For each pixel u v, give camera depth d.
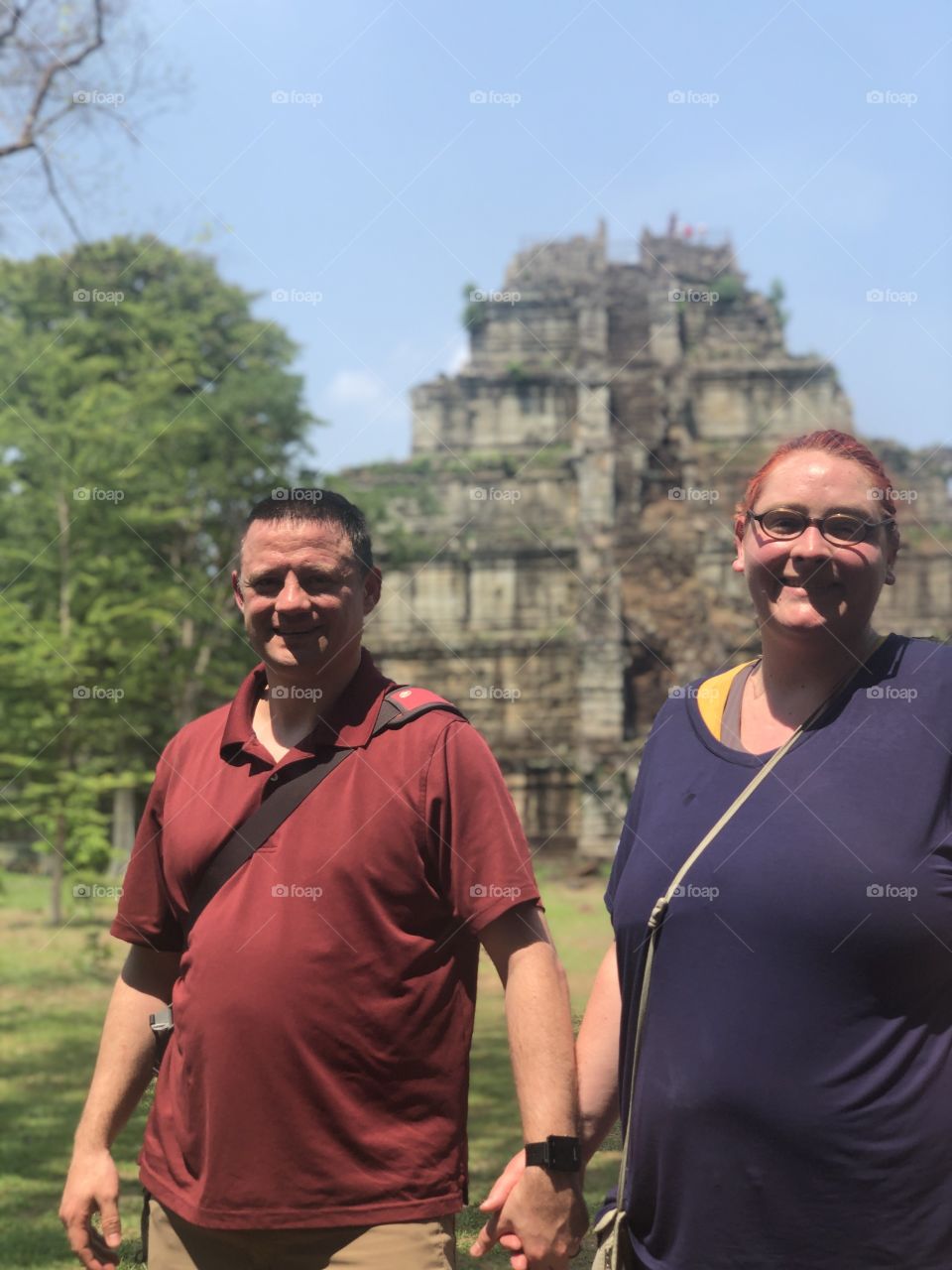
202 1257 3.18
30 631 23.03
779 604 3.13
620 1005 3.26
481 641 38.16
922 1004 2.81
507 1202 3.16
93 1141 3.53
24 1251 6.86
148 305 29.14
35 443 24.25
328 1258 3.10
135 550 25.23
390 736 3.39
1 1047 13.36
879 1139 2.74
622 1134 3.12
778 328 41.69
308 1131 3.12
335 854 3.26
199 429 26.84
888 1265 2.72
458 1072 3.31
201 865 3.39
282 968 3.18
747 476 39.31
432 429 41.38
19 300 29.03
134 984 3.70
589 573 38.00
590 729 37.19
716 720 3.25
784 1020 2.81
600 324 40.78
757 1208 2.79
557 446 40.69
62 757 23.59
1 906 26.91
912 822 2.86
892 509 3.23
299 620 3.45
